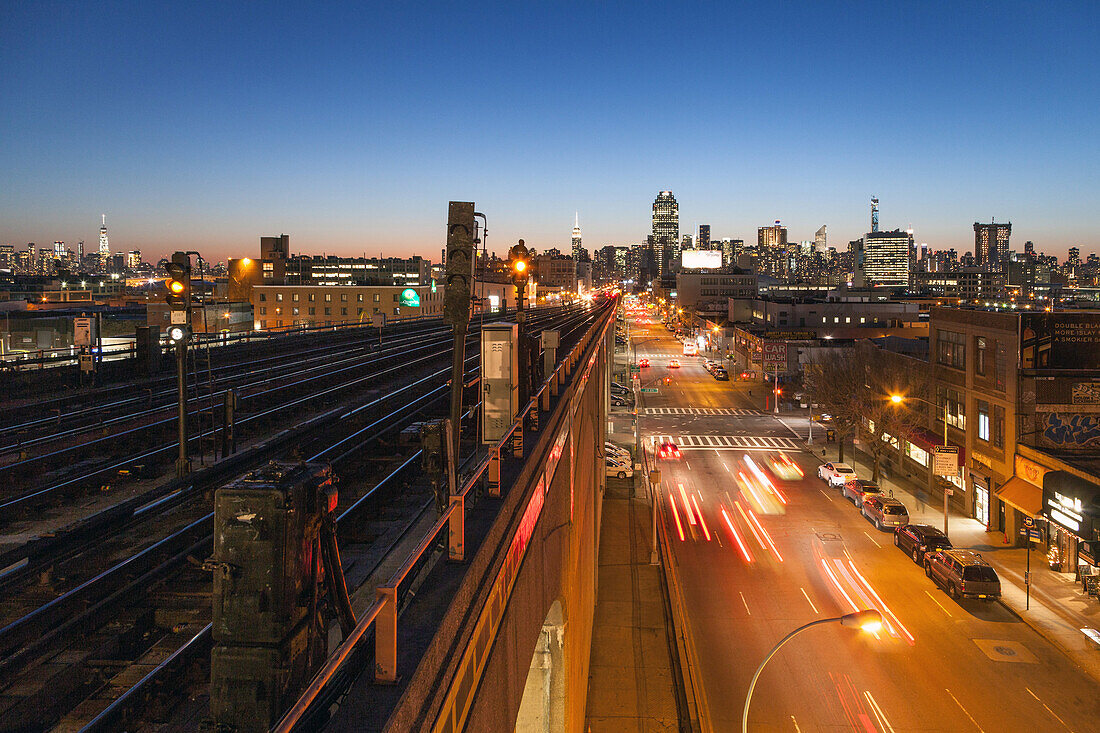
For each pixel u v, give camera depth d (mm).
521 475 7602
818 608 24984
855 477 40750
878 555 30250
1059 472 27828
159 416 15953
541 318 60906
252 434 14406
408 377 25438
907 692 19406
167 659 4980
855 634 22859
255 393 19344
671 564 29453
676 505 38312
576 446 15352
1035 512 28750
